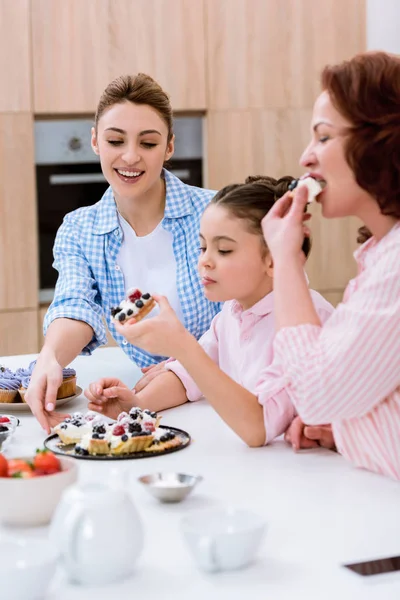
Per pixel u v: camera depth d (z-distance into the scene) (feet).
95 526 3.11
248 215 5.32
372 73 4.12
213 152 13.91
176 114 13.88
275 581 3.16
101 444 4.74
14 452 4.84
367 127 4.14
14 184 13.16
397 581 3.16
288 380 4.32
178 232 7.37
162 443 4.90
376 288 4.08
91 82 13.26
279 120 14.06
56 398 6.01
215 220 5.37
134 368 7.50
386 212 4.23
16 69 12.98
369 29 14.30
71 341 6.42
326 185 4.41
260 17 13.82
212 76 13.75
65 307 6.70
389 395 4.30
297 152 14.19
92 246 7.39
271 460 4.71
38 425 5.61
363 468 4.55
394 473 4.36
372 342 4.05
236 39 13.76
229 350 6.05
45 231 13.66
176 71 13.58
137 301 4.95
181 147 13.98
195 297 7.36
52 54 13.08
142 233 7.38
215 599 3.02
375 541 3.53
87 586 3.14
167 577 3.20
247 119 13.96
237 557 3.21
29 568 2.93
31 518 3.68
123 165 6.78
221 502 4.01
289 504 3.99
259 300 5.64
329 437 4.91
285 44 13.96
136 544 3.18
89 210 7.54
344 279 14.58
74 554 3.10
